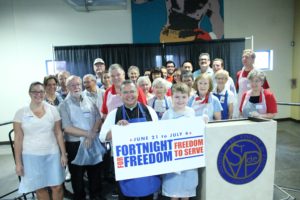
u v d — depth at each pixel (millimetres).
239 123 2014
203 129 1930
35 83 2195
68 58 5492
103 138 1982
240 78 3445
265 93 2572
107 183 3311
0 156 4871
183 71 3738
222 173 1993
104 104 2707
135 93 1958
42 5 5586
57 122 2344
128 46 5598
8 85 5672
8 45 5574
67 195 3006
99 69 4035
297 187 3004
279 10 6281
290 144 4672
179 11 5836
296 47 6320
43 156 2223
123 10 5770
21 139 2201
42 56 5703
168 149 1887
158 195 2646
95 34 5785
